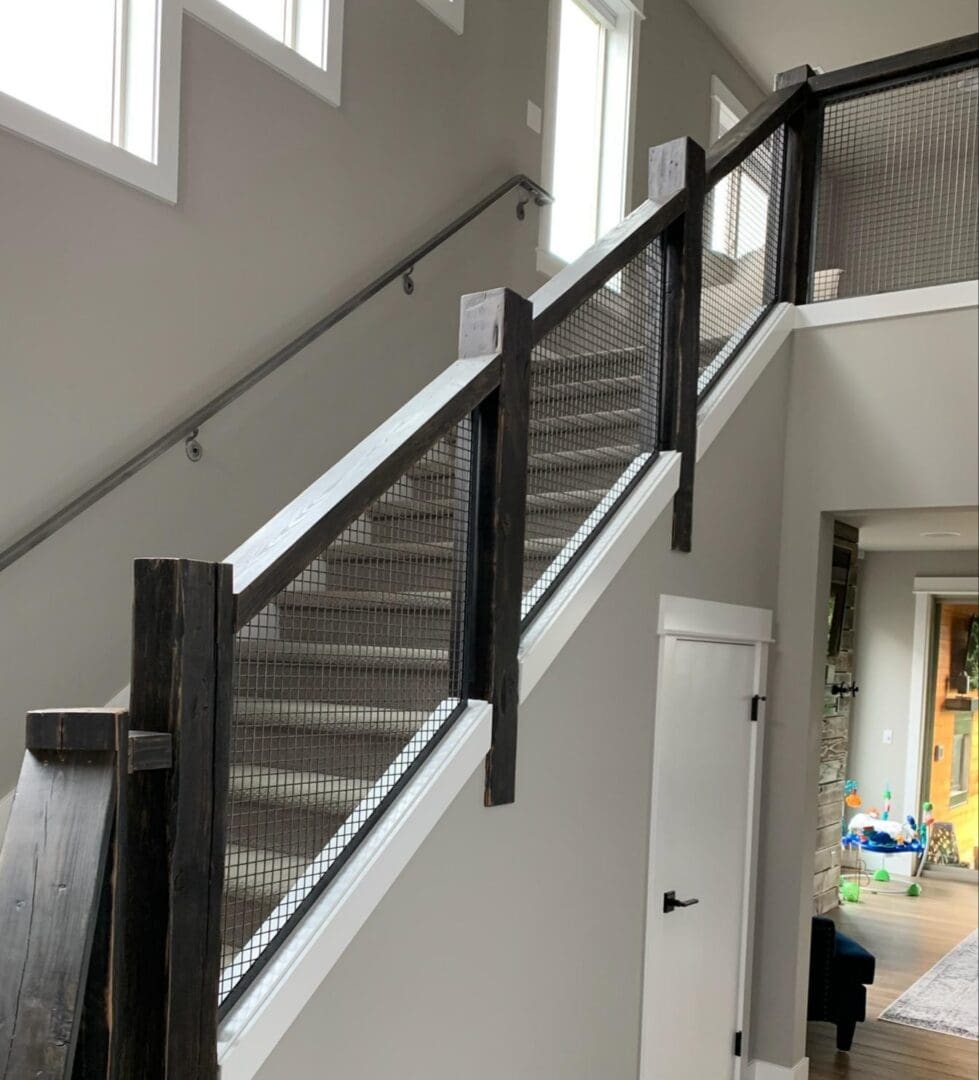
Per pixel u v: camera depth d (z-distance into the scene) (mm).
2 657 2607
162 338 3027
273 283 3422
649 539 2973
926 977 5363
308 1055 1797
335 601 1921
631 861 2930
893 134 3750
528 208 4785
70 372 2760
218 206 3211
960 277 3604
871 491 3691
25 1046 1268
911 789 7844
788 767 3811
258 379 3254
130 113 2992
